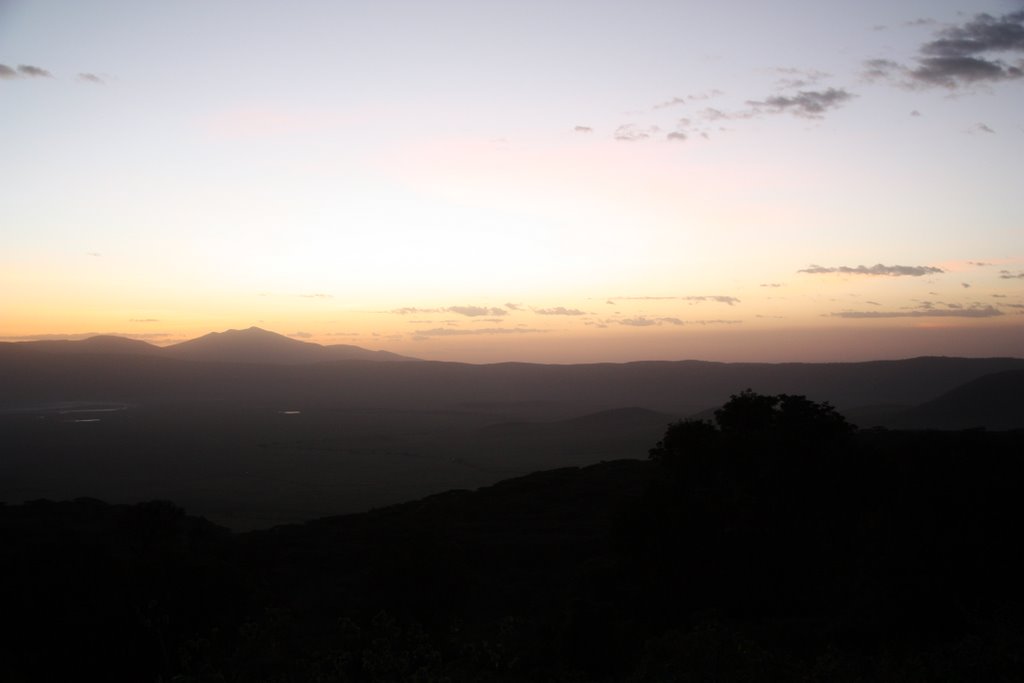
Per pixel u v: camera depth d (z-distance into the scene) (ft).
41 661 51.01
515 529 104.42
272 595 68.85
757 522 65.92
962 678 32.32
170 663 50.93
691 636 35.42
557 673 38.99
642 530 72.02
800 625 49.65
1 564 59.26
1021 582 49.42
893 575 51.01
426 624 53.78
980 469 61.98
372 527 109.60
